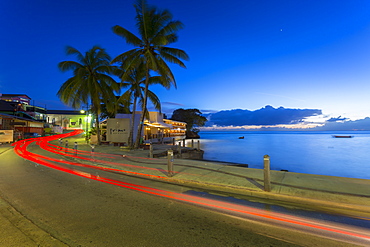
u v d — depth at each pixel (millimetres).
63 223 3936
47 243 3221
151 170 9117
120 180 7613
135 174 8641
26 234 3498
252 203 5246
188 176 7867
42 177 7934
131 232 3605
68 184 6914
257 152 31344
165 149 19422
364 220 4270
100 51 21922
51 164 11047
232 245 3232
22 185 6734
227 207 4934
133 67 16578
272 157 26656
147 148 20312
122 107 30312
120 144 21875
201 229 3770
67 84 21984
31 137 33750
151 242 3277
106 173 8891
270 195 5680
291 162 22828
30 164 10945
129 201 5254
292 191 5906
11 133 24578
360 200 5148
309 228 3889
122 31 16531
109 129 22875
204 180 7230
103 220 4086
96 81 22078
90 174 8633
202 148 37906
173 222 4043
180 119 73438
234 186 6438
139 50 17750
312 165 20938
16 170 9297
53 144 23234
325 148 38500
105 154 14992
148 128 35531
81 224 3900
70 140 30438
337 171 18000
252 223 4070
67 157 13438
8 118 30375
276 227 3910
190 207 4895
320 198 5301
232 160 23281
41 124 43125
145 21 16375
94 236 3447
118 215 4344
